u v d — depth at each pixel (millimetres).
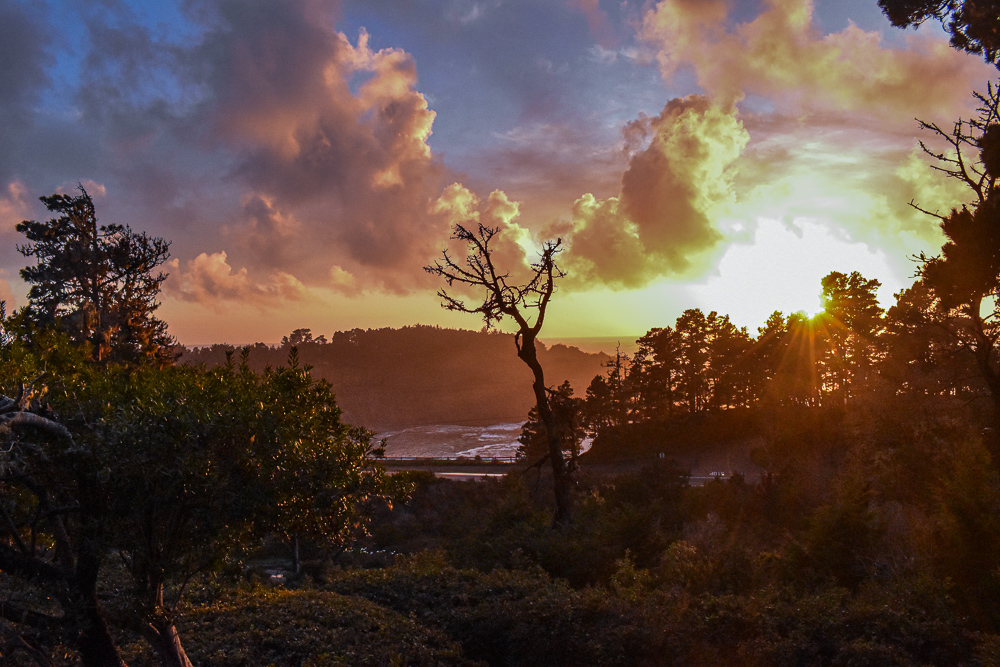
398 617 10625
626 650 9094
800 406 38312
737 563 12500
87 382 6102
